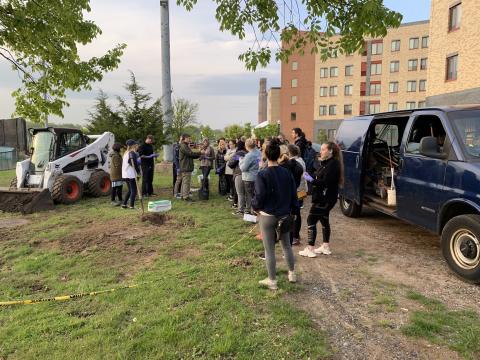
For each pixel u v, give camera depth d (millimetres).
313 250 5570
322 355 3082
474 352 3119
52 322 3643
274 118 89938
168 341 3252
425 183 5242
